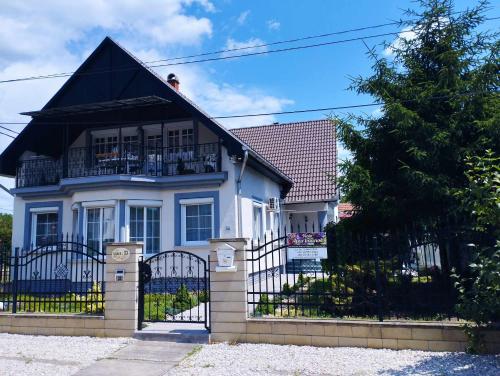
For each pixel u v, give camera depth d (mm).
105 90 14227
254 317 6895
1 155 14781
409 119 8453
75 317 7559
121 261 7461
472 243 6305
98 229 12844
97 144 15312
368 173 8984
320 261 8539
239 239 6934
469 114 8594
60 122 14594
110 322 7340
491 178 5469
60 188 13562
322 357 5859
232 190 12625
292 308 7633
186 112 13781
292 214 18984
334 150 19656
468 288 6500
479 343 5660
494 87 8836
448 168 8688
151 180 12781
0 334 7754
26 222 14586
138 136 14312
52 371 5629
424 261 6809
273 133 21844
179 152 14094
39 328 7707
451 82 8883
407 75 9688
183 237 12852
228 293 6883
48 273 13359
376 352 5996
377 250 6668
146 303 9812
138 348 6594
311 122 21844
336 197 17469
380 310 6402
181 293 8883
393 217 8984
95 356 6250
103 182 12562
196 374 5359
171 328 7387
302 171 19109
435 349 5945
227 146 12641
